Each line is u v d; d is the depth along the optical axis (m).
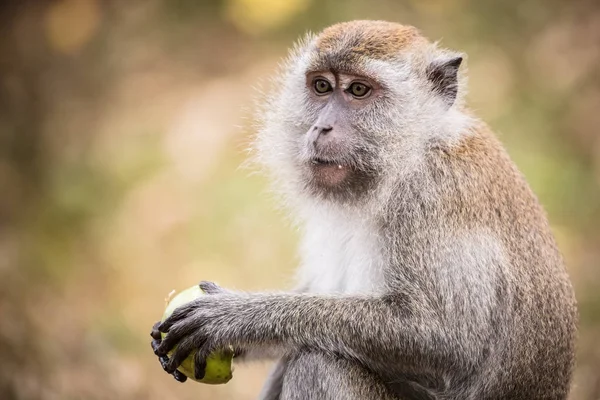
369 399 11.06
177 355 11.16
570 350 11.66
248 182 20.67
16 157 22.33
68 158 22.19
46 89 24.09
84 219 20.80
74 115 23.38
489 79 22.53
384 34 12.07
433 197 11.19
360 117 11.74
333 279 12.30
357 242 11.80
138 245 19.98
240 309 11.20
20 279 19.06
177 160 21.67
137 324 17.98
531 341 11.20
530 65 23.00
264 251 19.42
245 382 16.42
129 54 24.86
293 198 12.44
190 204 20.64
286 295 11.33
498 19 23.98
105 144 22.45
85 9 25.73
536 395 11.34
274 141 12.66
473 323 10.92
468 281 10.93
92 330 17.55
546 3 24.09
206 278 19.02
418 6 24.31
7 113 23.31
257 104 13.30
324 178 11.80
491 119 21.72
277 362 12.43
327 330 11.02
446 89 11.90
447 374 11.05
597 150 20.83
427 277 11.00
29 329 17.45
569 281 11.89
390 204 11.43
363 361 11.06
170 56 24.75
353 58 11.79
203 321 11.14
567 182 20.12
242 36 24.97
